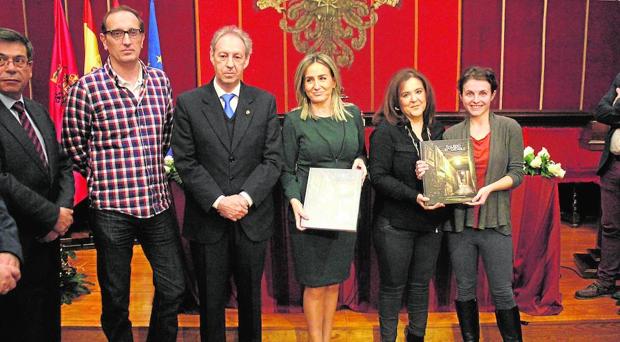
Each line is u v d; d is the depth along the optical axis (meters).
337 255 2.68
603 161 3.50
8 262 2.05
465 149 2.60
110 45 2.41
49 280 2.51
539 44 5.40
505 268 2.74
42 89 4.99
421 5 5.31
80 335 3.18
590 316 3.27
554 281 3.29
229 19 5.20
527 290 3.32
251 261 2.61
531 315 3.29
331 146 2.64
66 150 2.53
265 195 2.53
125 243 2.53
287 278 3.30
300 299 3.33
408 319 3.08
